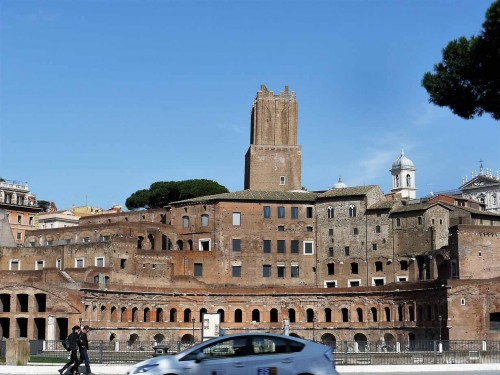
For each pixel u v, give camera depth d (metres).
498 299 123.00
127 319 138.25
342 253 160.25
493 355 77.75
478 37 54.78
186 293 148.62
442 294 128.25
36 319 126.06
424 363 75.69
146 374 42.59
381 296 146.12
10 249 152.75
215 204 162.12
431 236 150.38
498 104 54.75
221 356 42.75
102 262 143.50
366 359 77.69
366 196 159.88
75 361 58.22
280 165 178.00
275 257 161.50
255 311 154.12
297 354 42.59
